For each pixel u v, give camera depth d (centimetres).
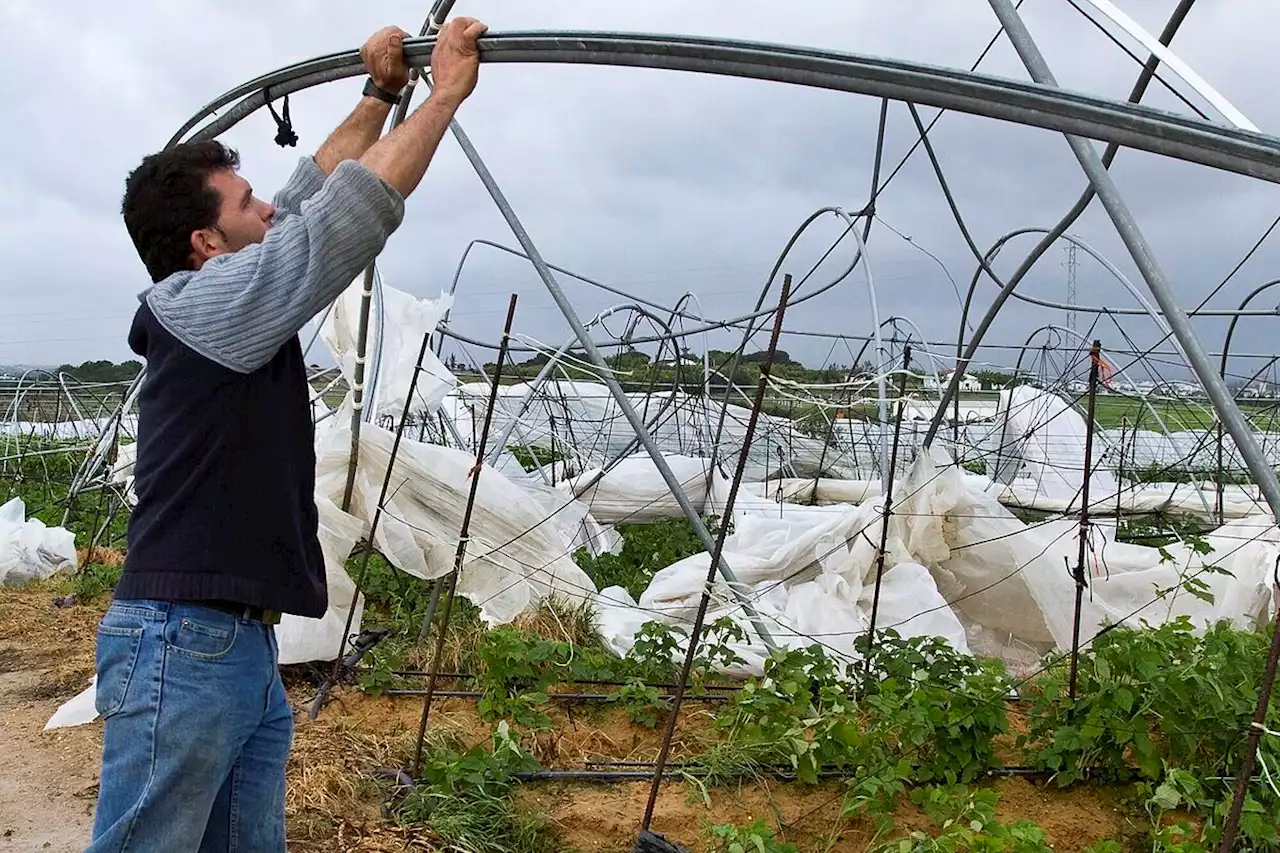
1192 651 443
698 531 455
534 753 446
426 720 420
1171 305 258
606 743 464
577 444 1200
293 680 542
